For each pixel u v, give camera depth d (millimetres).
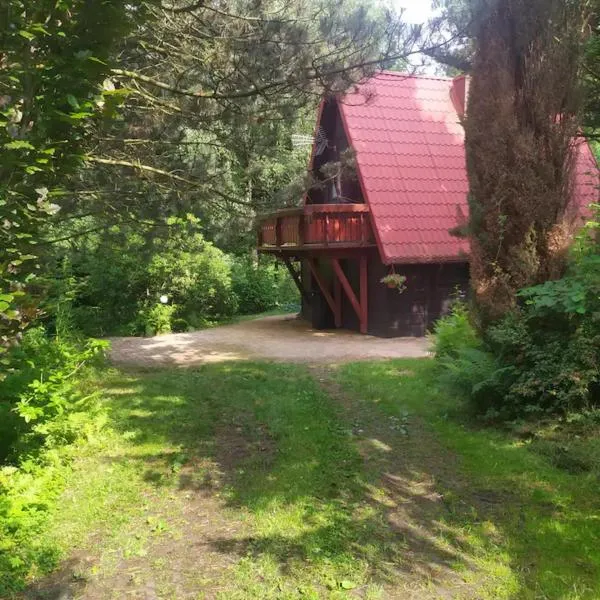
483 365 6211
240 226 9531
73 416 5422
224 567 3566
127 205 8883
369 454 5508
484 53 6672
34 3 3486
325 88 7785
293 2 7738
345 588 3352
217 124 8797
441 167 14219
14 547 3656
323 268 16109
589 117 9227
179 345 12656
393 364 9570
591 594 3291
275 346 12305
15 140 3467
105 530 3996
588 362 5422
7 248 3734
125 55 7945
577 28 6449
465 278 13875
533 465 4996
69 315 9336
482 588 3377
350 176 12508
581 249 6414
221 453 5504
